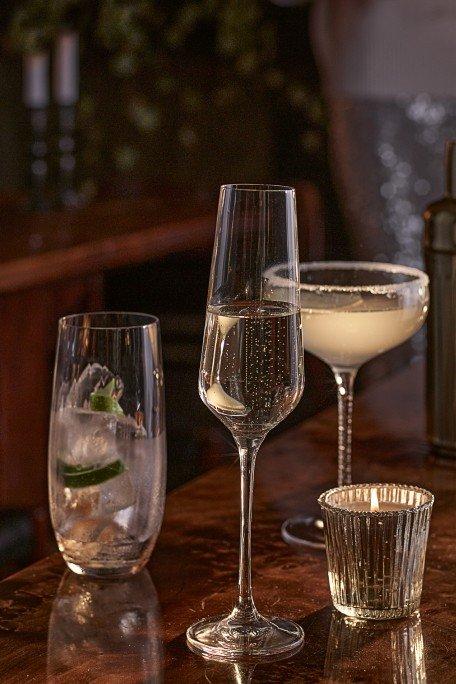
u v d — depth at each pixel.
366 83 3.55
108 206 3.32
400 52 3.51
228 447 2.11
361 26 3.53
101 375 1.04
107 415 1.04
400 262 3.61
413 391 1.58
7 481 2.40
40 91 3.40
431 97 3.51
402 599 0.99
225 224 0.94
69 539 1.05
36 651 0.95
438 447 1.33
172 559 1.10
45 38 3.30
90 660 0.94
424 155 3.54
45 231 2.78
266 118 3.67
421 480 1.27
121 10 3.39
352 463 1.31
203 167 3.76
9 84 3.70
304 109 3.62
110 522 1.05
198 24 3.65
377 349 1.18
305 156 3.65
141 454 1.05
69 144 3.21
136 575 1.07
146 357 1.05
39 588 1.04
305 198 3.29
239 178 3.73
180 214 3.16
